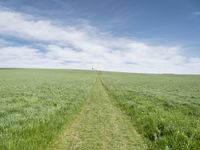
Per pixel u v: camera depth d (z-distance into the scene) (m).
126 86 51.66
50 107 16.98
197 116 15.52
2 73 117.12
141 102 22.36
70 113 15.27
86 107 19.95
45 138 9.48
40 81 61.88
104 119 14.68
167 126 11.34
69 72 158.50
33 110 15.18
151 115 14.44
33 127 10.55
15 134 9.45
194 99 26.28
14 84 47.62
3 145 8.04
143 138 10.46
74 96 26.14
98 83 62.06
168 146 9.04
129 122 13.84
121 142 9.84
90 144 9.48
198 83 71.56
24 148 8.11
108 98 27.61
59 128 11.41
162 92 36.41
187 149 8.34
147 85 58.41
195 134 9.91
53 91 32.22
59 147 9.05
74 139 10.13
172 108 19.09
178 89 44.66
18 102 19.59
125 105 20.36
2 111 14.57
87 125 12.91
